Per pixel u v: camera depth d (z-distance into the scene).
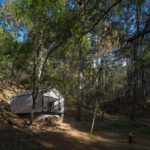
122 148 26.11
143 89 70.19
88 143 26.56
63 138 26.00
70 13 16.48
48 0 19.59
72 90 43.16
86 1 15.02
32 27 25.27
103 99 57.38
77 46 21.48
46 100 33.25
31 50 25.14
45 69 28.27
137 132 37.22
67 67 34.34
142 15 16.45
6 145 20.52
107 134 33.16
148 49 18.38
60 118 34.22
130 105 63.94
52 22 20.67
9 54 25.50
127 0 15.77
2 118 27.08
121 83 66.94
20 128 25.94
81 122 38.72
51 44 23.42
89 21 15.48
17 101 34.16
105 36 19.11
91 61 37.94
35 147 21.70
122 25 17.22
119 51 18.72
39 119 31.72
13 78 30.42
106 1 15.03
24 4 22.67
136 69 48.34
